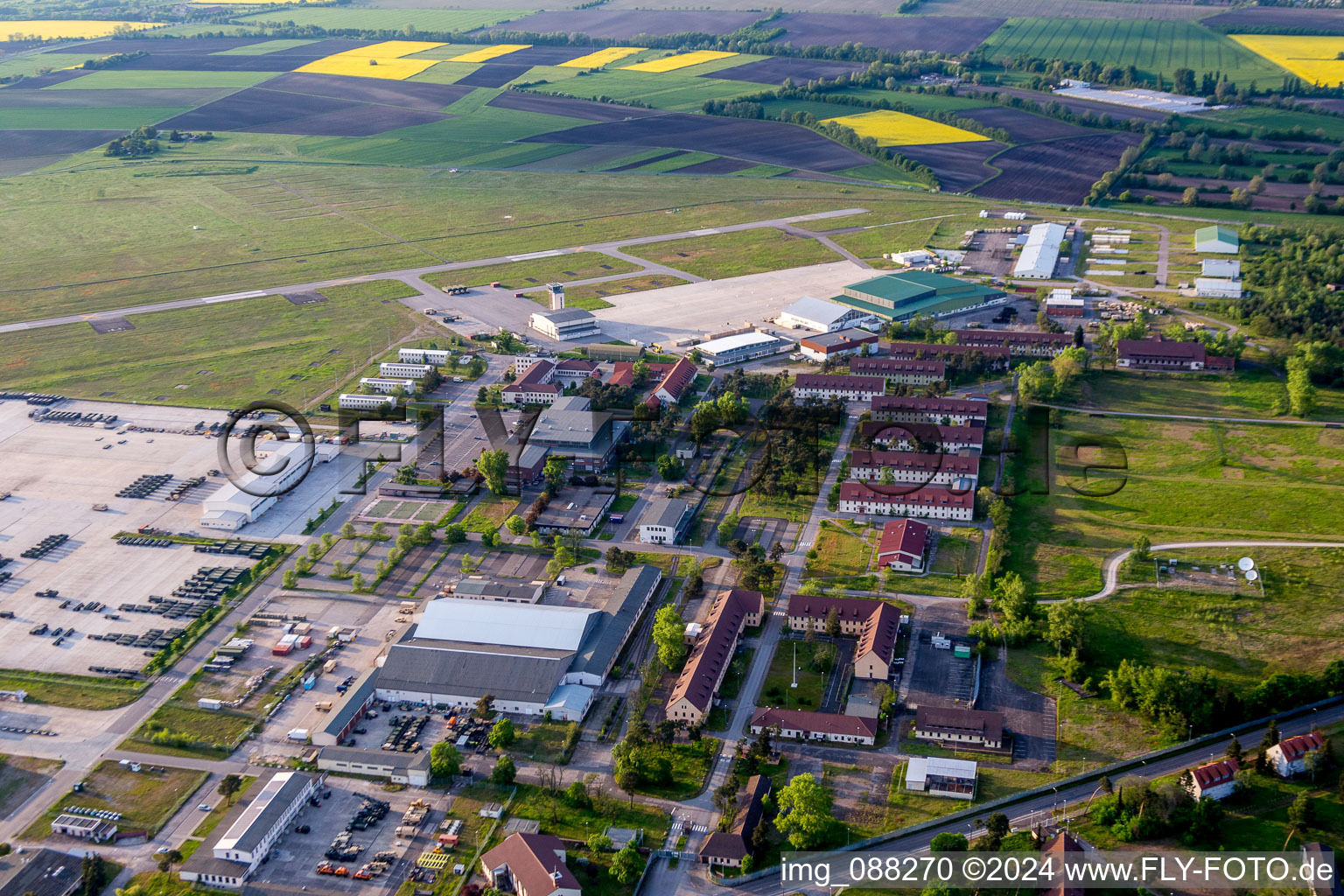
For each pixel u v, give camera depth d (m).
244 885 190.38
